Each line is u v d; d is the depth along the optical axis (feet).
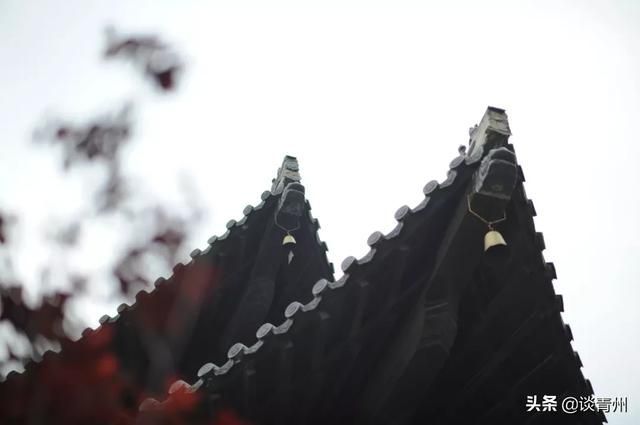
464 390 33.14
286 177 37.68
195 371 37.47
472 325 32.09
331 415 30.32
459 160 28.02
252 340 37.04
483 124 28.89
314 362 28.50
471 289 31.17
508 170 26.25
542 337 32.07
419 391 28.55
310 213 38.55
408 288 29.25
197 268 34.81
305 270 39.09
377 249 28.02
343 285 27.78
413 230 28.35
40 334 15.74
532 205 29.30
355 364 30.04
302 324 27.35
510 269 30.53
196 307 35.99
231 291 37.47
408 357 28.19
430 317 28.12
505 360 32.65
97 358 20.20
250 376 26.50
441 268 28.22
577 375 33.14
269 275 36.99
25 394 18.70
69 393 19.16
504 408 33.55
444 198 28.22
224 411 26.17
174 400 24.52
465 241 27.91
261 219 36.55
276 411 28.30
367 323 29.27
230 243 36.01
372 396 29.84
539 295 31.09
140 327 33.17
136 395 30.71
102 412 20.25
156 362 34.22
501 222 29.17
